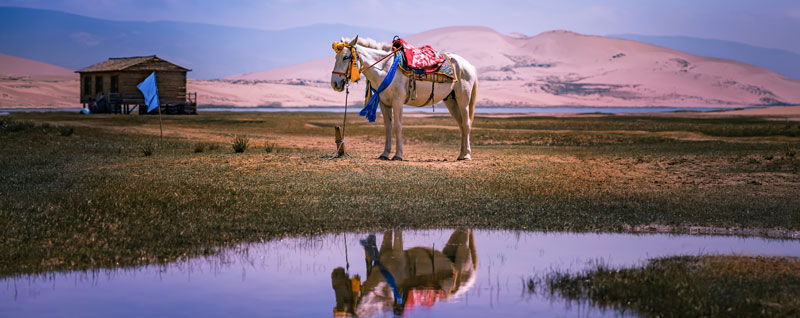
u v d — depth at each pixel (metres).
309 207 11.98
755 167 17.52
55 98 116.31
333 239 9.95
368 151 23.73
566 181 15.27
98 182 14.28
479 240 9.95
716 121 49.88
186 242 9.52
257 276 7.94
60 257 8.58
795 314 6.27
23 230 9.80
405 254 9.07
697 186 14.68
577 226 10.87
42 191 13.15
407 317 6.45
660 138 30.64
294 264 8.54
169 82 53.47
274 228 10.45
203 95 138.62
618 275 7.74
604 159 19.83
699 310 6.40
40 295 7.11
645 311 6.53
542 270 8.19
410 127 37.72
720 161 18.88
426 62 17.56
